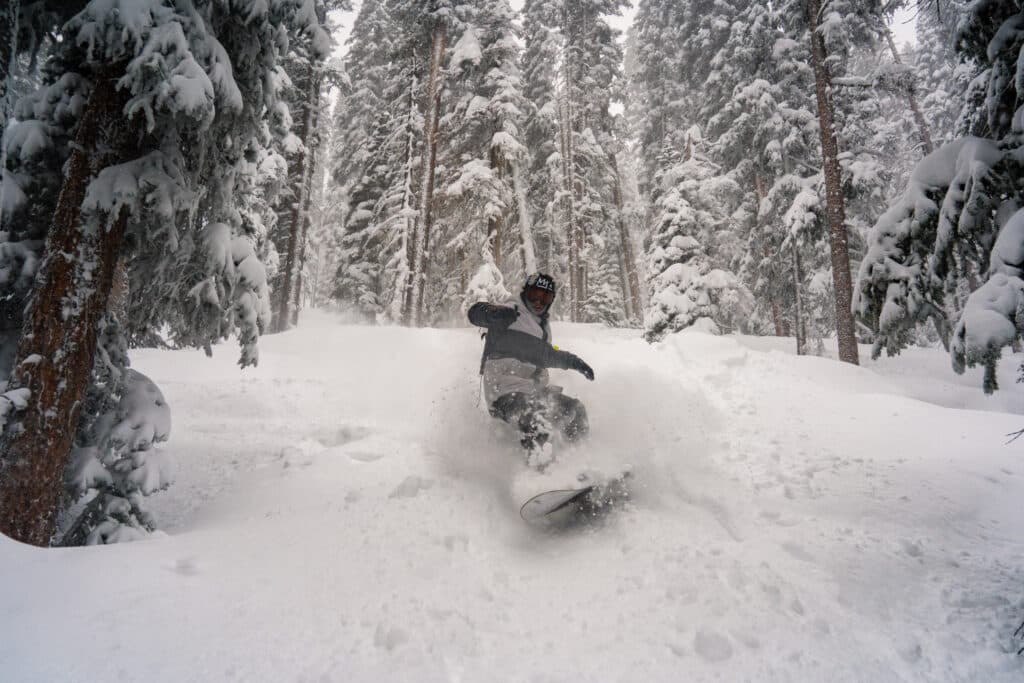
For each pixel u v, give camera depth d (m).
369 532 3.28
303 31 4.82
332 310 31.64
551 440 4.35
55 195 4.42
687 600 2.51
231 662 1.88
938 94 25.81
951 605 2.44
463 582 2.73
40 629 1.90
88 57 3.70
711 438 5.87
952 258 3.91
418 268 20.83
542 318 4.87
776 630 2.26
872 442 5.68
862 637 2.21
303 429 7.77
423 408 9.41
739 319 19.17
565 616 2.43
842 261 14.75
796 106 20.39
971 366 3.08
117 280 4.80
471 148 20.52
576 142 26.08
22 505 3.47
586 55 26.34
